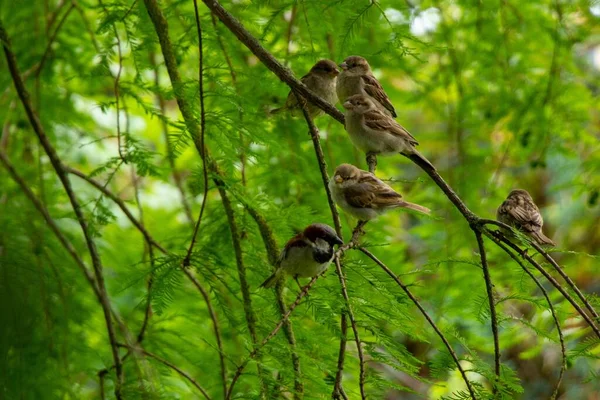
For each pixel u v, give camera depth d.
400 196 10.31
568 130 15.35
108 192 11.30
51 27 14.46
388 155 10.62
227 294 10.95
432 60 16.23
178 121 9.12
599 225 17.89
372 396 7.74
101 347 13.51
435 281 14.09
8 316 10.20
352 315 7.59
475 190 15.14
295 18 12.02
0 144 13.72
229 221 9.80
